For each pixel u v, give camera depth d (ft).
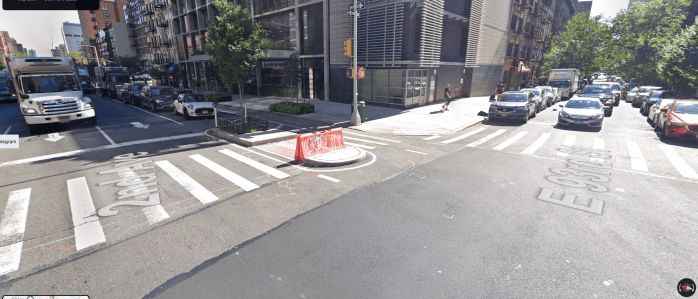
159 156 31.50
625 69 130.21
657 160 30.01
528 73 153.69
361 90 77.36
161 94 69.46
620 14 140.87
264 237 15.93
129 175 25.59
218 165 28.43
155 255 14.34
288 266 13.52
